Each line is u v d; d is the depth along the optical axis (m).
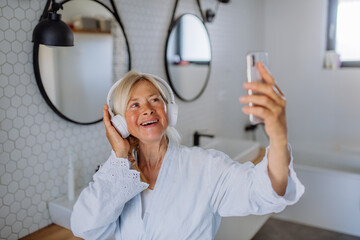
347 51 3.62
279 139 0.75
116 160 1.02
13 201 1.48
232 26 3.17
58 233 1.55
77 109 1.67
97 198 1.01
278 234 2.80
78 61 1.65
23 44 1.46
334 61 3.61
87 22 1.68
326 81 3.66
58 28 1.30
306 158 3.72
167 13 2.28
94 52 1.73
